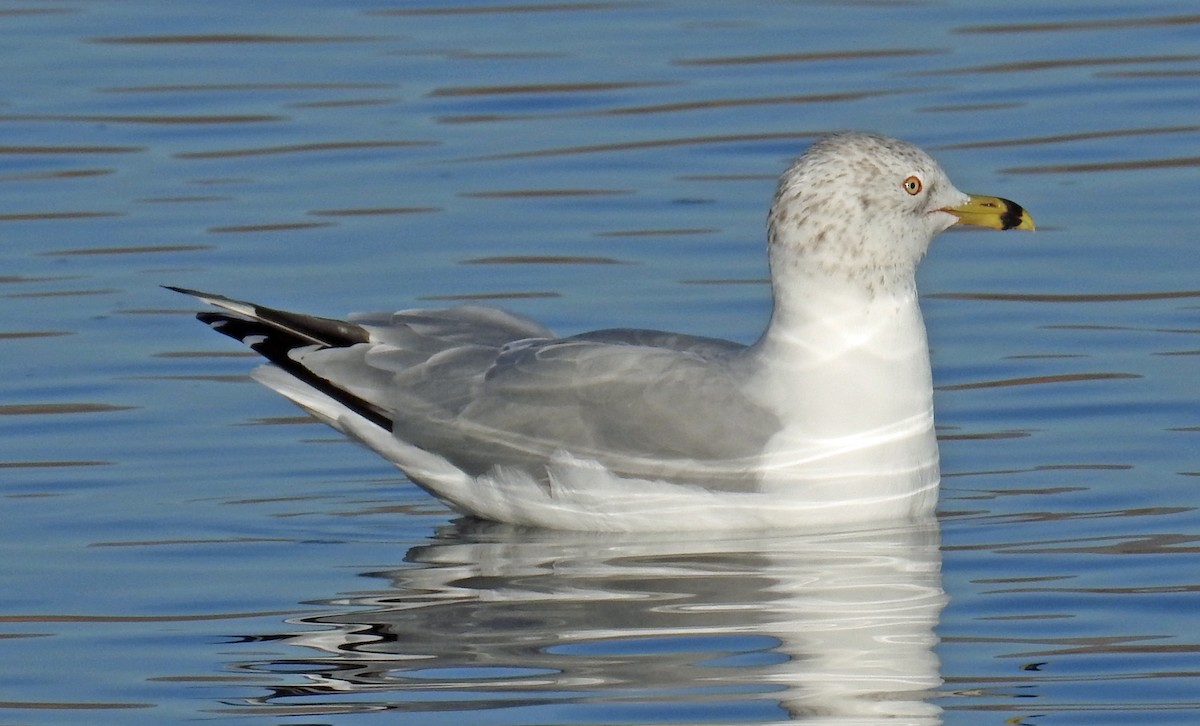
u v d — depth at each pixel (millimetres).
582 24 25859
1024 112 22531
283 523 13898
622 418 13664
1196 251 18828
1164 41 24672
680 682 10797
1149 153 21328
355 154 21953
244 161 21812
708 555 13031
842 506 13523
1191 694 10594
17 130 22531
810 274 13422
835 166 13383
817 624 11625
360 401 14344
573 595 12258
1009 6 26203
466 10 26531
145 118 22984
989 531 13320
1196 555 12680
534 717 10398
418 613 12000
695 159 21594
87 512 13984
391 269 18891
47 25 25922
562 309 17859
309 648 11477
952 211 13688
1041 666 10977
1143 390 15883
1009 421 15469
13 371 16719
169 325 17766
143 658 11398
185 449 15281
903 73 23812
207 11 26516
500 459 13906
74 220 20266
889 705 10484
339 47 25141
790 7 26391
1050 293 18156
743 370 13664
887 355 13500
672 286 18406
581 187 20953
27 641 11703
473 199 20703
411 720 10406
